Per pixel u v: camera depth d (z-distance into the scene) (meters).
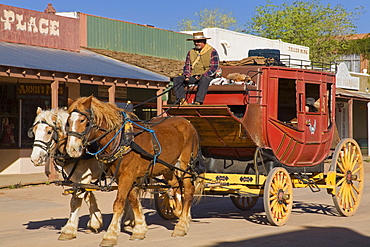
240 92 10.12
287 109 12.37
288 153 10.77
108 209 12.61
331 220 10.88
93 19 22.81
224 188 10.21
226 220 10.88
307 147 11.16
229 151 10.62
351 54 44.91
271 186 10.05
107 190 8.93
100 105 8.40
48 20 20.53
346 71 32.47
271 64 10.91
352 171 11.84
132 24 24.50
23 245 8.47
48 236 9.25
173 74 21.08
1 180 17.66
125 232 9.62
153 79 19.92
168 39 26.25
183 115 10.19
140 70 20.88
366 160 29.47
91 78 17.84
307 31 47.62
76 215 9.05
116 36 23.78
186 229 9.30
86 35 22.50
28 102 20.45
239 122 9.72
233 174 10.45
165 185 9.90
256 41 29.41
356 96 25.61
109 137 8.38
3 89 19.80
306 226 10.11
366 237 9.04
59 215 11.73
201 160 10.03
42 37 20.30
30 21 19.86
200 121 10.02
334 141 12.19
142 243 8.54
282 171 10.23
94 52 22.11
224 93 10.29
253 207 12.97
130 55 23.69
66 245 8.41
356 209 11.73
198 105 9.81
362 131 34.56
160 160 9.02
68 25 21.38
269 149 10.40
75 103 8.22
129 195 8.92
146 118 23.83
